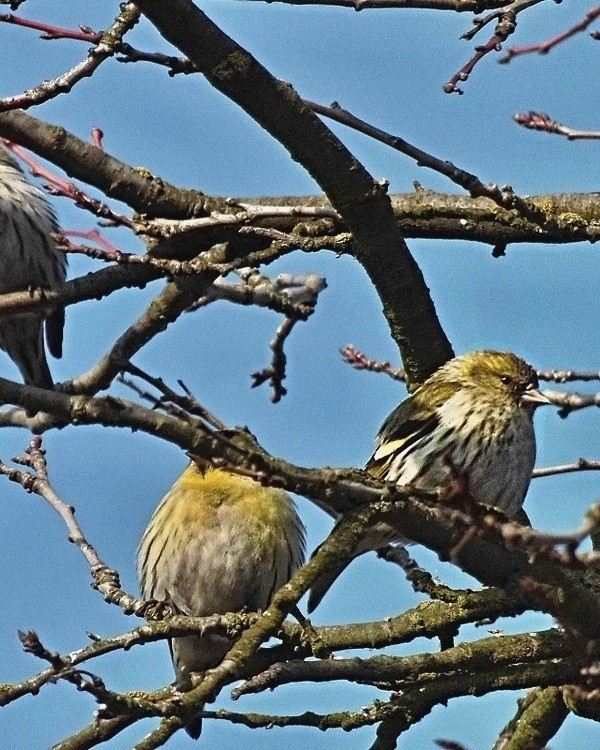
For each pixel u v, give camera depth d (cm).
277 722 1048
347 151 1061
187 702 870
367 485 877
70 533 1139
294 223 1165
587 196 1201
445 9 1060
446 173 999
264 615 876
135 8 976
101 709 886
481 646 1062
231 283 1125
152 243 1144
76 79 959
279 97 1024
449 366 1323
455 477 748
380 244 1127
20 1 976
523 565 923
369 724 1059
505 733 1245
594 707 1079
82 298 1099
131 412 810
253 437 945
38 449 1222
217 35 995
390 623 1083
